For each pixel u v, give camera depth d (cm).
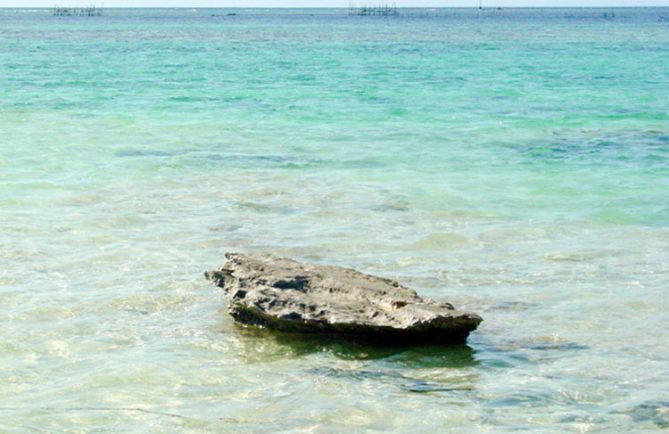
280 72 4934
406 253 1412
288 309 1046
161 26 15375
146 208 1677
